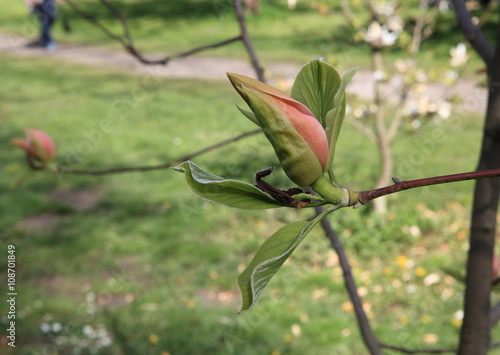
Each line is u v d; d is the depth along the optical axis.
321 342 4.56
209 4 20.83
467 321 1.42
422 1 6.00
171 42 16.36
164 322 4.84
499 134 1.29
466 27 1.51
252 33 16.25
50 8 15.99
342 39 9.20
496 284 1.45
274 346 4.53
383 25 5.66
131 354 4.48
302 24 16.38
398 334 4.54
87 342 4.61
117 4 21.16
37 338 4.66
